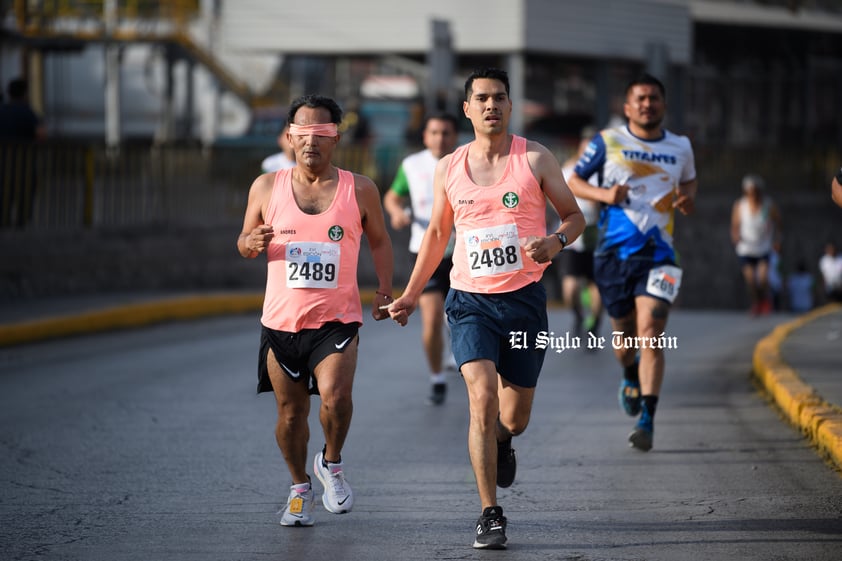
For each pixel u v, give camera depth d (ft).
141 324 148.25
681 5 280.31
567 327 149.38
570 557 50.88
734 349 128.98
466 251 55.52
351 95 316.60
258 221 57.62
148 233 173.27
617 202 74.64
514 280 55.11
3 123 153.58
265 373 57.00
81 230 160.35
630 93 77.15
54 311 139.64
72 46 259.19
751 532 54.44
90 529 56.34
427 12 251.19
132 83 332.19
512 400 56.90
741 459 71.20
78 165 160.56
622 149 76.89
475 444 52.90
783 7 322.96
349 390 54.85
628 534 54.54
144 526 56.90
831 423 73.00
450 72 222.89
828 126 372.79
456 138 93.91
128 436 80.12
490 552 51.93
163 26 282.97
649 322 74.84
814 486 63.57
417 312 172.65
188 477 67.92
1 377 105.50
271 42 261.03
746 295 264.11
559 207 55.42
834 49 355.36
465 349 54.29
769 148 276.82
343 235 55.83
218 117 312.50
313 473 69.26
